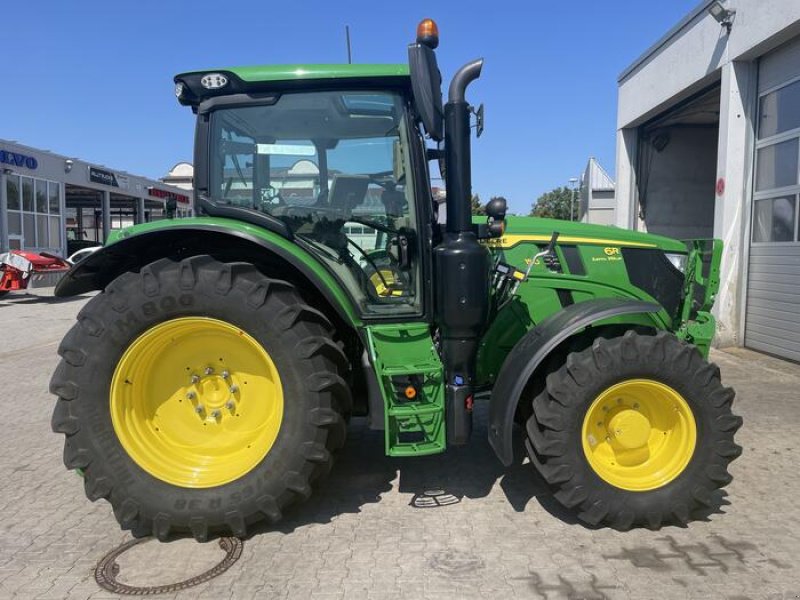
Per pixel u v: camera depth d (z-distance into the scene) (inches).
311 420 119.1
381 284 137.3
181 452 126.2
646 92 406.9
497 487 144.6
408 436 124.6
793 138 276.4
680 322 159.3
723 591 102.4
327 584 106.4
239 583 107.3
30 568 113.9
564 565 110.9
